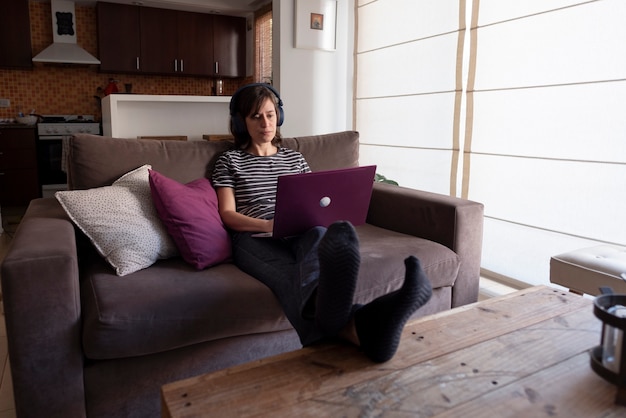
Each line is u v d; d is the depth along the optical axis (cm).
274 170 197
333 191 155
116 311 128
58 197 158
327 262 101
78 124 554
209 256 163
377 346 97
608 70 223
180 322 134
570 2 237
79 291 133
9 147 523
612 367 86
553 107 249
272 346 155
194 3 566
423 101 340
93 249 177
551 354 101
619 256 177
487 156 291
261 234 173
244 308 144
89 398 131
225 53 625
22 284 119
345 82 416
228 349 147
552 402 84
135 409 136
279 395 87
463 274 197
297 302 129
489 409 82
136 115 395
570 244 248
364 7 392
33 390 125
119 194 167
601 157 229
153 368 136
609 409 83
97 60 557
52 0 550
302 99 397
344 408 83
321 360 100
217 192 191
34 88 571
